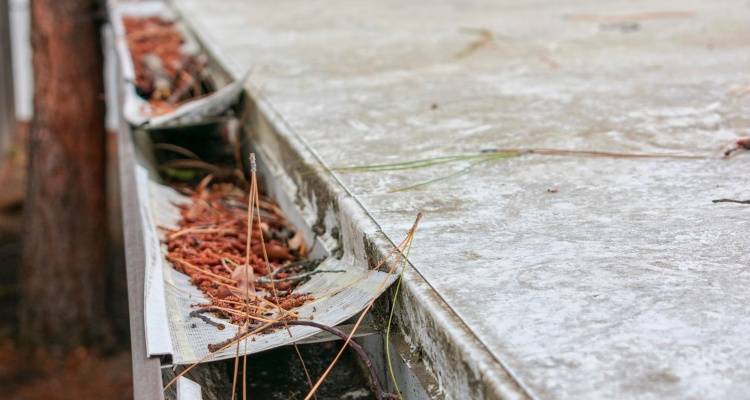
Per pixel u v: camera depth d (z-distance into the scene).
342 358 2.71
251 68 4.62
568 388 1.70
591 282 2.17
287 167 3.58
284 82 4.68
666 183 2.92
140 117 4.39
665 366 1.77
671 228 2.51
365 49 5.67
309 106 4.12
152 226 3.03
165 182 4.01
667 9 7.25
